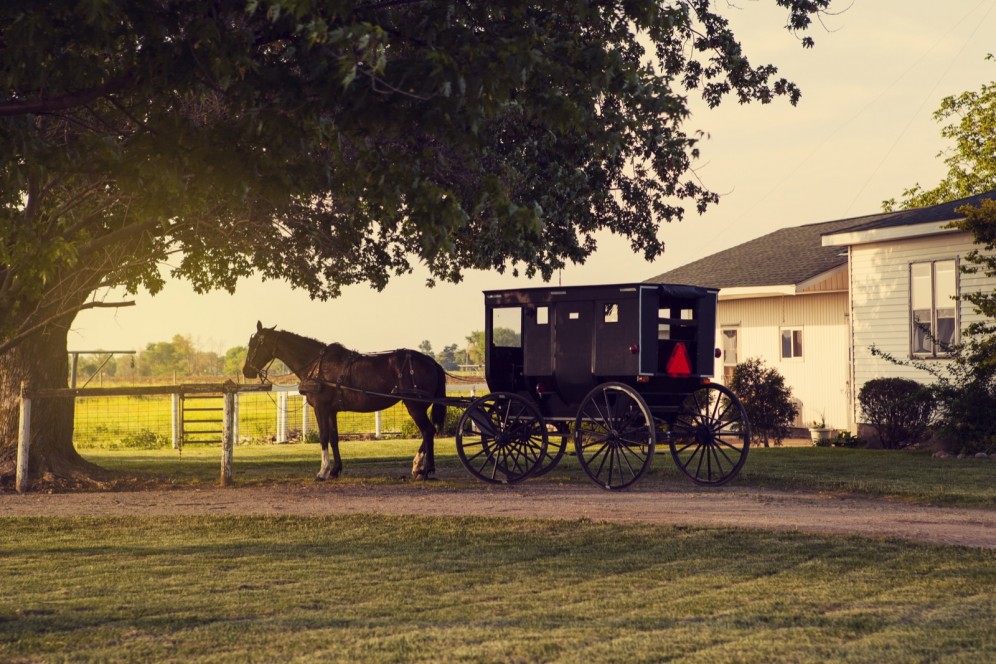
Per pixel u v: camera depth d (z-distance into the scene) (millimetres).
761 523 12391
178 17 9375
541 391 17203
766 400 26859
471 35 9289
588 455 22312
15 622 7660
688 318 17312
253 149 9836
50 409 18938
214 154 9797
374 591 8773
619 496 15250
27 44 8797
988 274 22766
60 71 9383
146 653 6773
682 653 6645
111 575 9531
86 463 19422
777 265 33500
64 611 8008
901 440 25406
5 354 18797
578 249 20109
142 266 18266
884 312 27016
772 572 9492
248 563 10109
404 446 30156
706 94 18125
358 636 7184
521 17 10031
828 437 29328
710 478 16828
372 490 16375
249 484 17828
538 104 9727
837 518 12844
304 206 17906
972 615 7711
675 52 17469
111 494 16547
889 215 33406
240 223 17469
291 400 50750
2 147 9820
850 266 27875
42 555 10656
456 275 20906
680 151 18922
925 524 12359
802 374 32562
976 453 22469
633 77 10039
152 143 9906
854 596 8445
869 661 6434
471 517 12906
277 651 6793
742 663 6418
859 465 20062
